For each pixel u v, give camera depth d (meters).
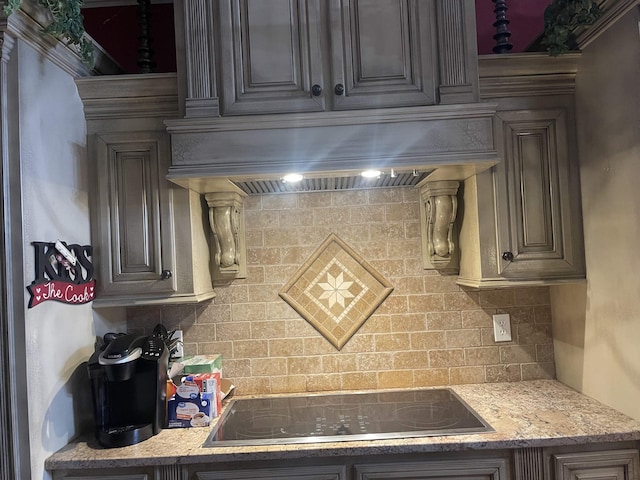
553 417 1.47
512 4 1.94
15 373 1.25
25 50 1.29
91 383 1.45
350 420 1.58
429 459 1.36
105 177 1.60
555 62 1.57
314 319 1.91
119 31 1.95
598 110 1.48
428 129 1.46
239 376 1.90
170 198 1.61
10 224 1.25
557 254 1.59
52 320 1.37
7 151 1.25
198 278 1.68
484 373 1.90
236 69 1.50
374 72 1.49
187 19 1.50
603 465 1.35
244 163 1.46
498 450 1.36
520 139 1.60
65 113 1.48
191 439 1.45
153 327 1.90
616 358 1.47
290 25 1.50
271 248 1.92
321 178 1.63
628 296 1.39
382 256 1.92
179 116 1.50
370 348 1.90
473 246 1.66
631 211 1.35
